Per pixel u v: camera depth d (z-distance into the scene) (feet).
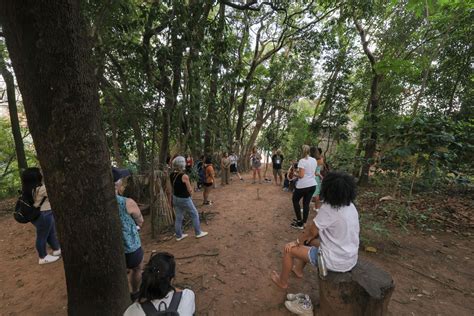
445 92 28.48
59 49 4.72
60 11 4.58
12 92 26.02
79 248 5.87
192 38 14.89
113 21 13.73
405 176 18.43
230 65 21.62
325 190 7.33
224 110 29.48
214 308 8.83
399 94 31.17
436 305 8.71
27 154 42.32
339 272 7.33
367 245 12.98
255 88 51.34
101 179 5.79
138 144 20.72
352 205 7.45
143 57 14.40
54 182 5.41
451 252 12.45
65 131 5.12
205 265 11.76
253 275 10.82
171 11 13.82
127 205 8.16
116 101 17.06
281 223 17.22
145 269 4.89
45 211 12.44
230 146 39.55
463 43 24.86
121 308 6.64
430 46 26.53
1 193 36.22
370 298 6.71
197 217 14.83
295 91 46.16
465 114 24.62
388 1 26.84
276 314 8.45
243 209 20.99
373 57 27.37
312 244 9.14
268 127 57.47
